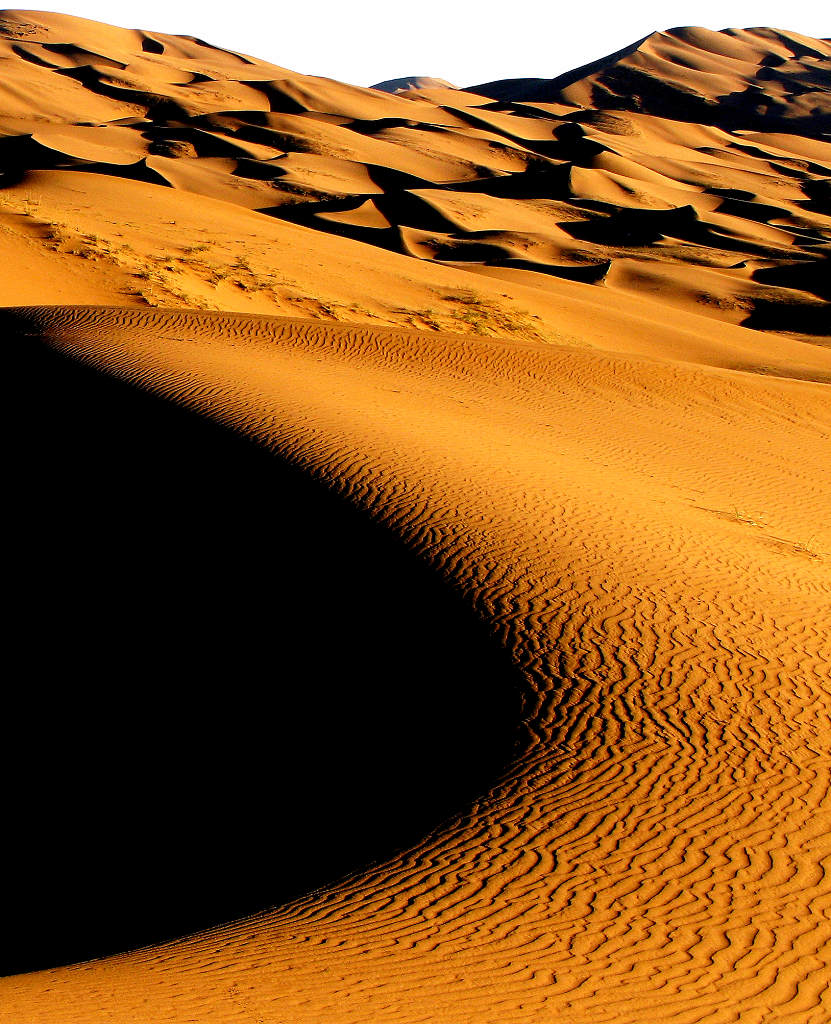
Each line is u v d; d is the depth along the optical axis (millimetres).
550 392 25375
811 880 7531
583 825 8133
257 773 9664
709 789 8648
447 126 139375
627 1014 5840
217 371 20094
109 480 15383
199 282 36031
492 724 9703
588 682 10242
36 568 13648
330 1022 5367
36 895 8328
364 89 167375
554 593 11914
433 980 6074
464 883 7410
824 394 30578
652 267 70875
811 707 10180
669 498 17766
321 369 22750
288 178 91125
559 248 77250
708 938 6777
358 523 13445
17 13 193250
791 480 21969
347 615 11703
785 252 83375
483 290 46031
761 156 151125
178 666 11453
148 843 8906
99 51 172250
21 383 19719
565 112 175375
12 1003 5469
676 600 12219
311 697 10586
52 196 45250
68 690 11344
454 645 10953
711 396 27859
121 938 7523
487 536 13219
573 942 6652
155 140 105625
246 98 150500
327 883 7691
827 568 15383
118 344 22125
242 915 7434
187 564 13141
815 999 6195
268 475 14852
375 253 50250
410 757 9438
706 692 10211
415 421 18766
